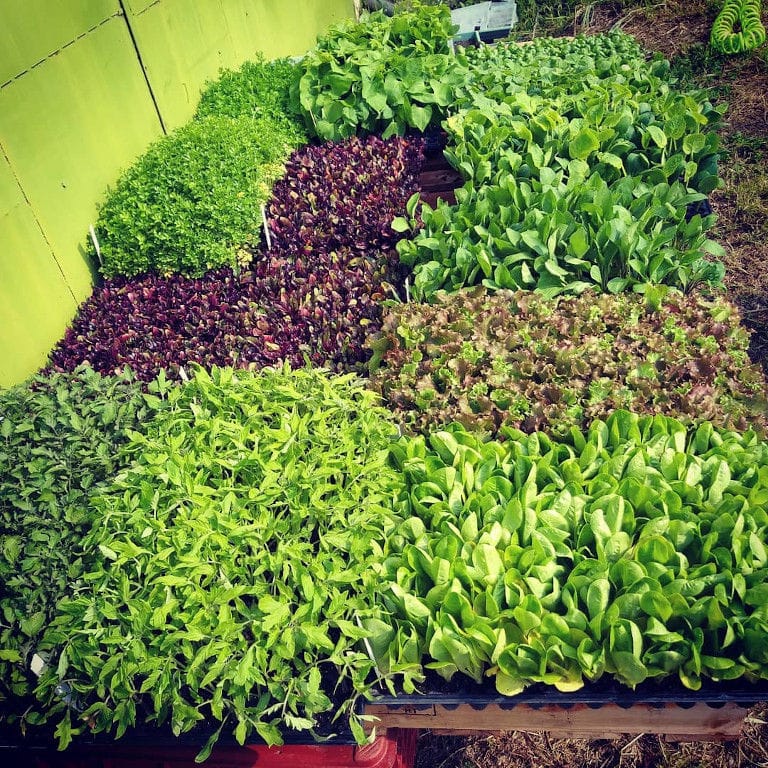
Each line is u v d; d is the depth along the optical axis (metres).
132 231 1.72
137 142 1.97
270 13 2.75
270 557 1.01
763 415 1.27
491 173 1.87
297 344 1.53
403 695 1.07
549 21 3.61
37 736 1.15
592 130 1.80
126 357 1.55
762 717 1.32
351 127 2.19
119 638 0.99
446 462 1.20
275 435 1.13
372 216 1.79
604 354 1.33
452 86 2.17
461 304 1.46
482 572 1.05
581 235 1.50
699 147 1.82
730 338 1.37
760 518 1.07
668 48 3.19
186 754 1.12
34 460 1.17
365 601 1.06
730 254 2.12
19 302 1.59
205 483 1.12
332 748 1.09
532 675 1.01
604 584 1.01
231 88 2.19
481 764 1.33
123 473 1.14
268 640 0.96
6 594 1.11
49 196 1.66
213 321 1.60
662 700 1.03
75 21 1.71
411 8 3.45
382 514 1.10
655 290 1.43
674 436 1.17
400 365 1.37
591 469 1.16
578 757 1.32
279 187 1.93
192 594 0.99
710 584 1.02
